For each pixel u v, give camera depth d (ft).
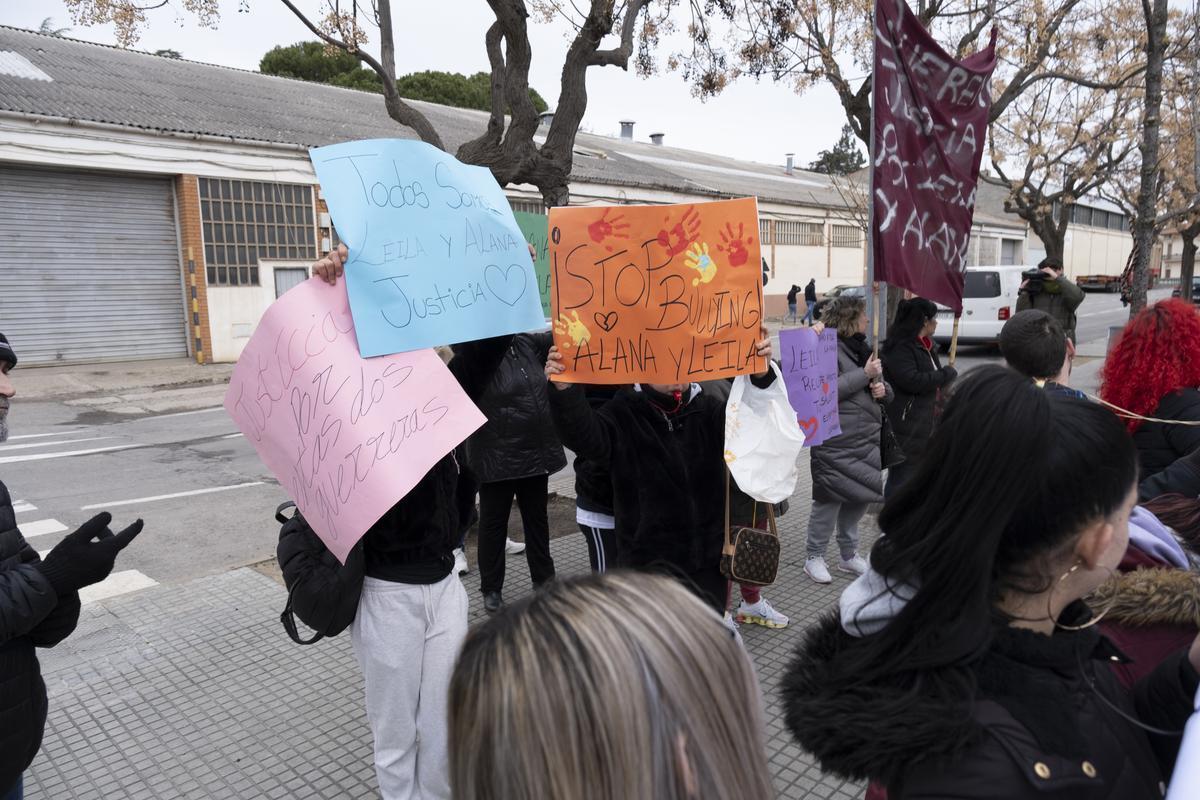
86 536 6.90
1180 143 42.73
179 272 54.75
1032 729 3.26
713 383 12.96
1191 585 4.65
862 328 15.66
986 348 64.80
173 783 9.82
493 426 13.75
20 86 49.90
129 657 13.02
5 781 6.75
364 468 7.01
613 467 9.63
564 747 2.50
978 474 3.43
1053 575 3.58
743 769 2.74
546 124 94.79
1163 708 3.92
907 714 3.28
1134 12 38.68
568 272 9.05
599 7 20.06
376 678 7.95
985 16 28.25
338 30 20.95
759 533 9.56
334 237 59.57
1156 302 9.86
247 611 14.74
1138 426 9.73
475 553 17.83
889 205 13.52
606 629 2.64
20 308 49.24
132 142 49.67
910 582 3.71
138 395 44.42
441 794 8.22
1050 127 48.01
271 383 7.39
